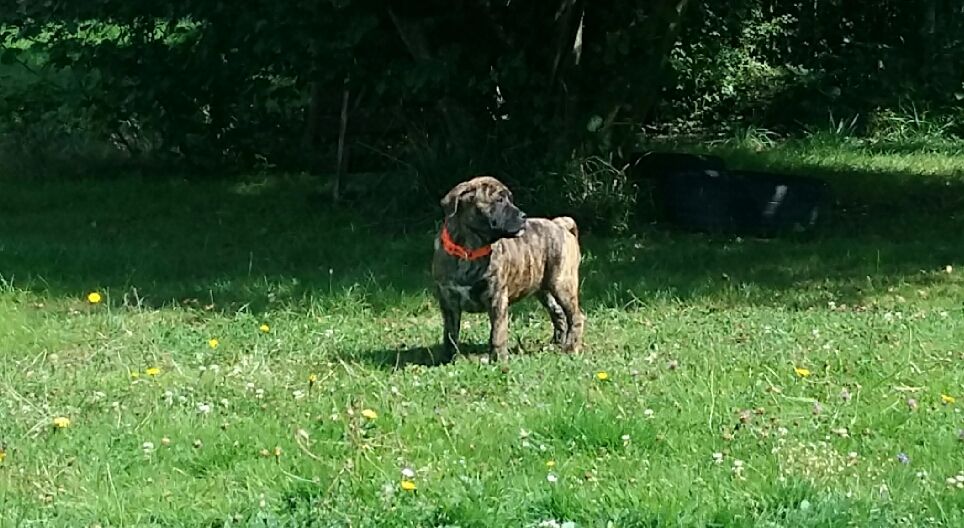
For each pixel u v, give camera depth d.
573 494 5.64
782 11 23.83
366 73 14.18
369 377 7.92
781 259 12.79
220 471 6.19
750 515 5.47
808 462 6.27
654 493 5.73
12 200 15.37
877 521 5.45
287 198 15.78
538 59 14.30
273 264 12.16
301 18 13.10
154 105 16.64
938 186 17.53
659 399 7.29
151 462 6.29
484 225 8.05
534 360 8.33
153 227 14.02
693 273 12.05
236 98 16.77
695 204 14.29
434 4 13.91
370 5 13.55
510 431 6.66
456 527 5.38
